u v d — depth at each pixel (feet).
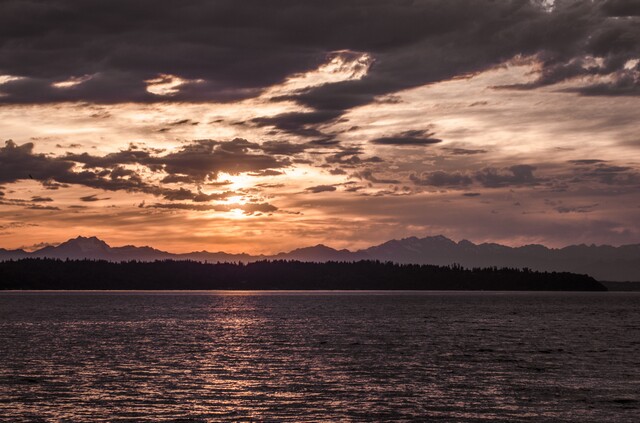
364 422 154.30
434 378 210.79
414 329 414.62
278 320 504.02
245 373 219.41
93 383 198.90
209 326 435.53
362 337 353.72
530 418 157.89
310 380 206.28
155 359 254.06
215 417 157.99
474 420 156.04
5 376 210.79
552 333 387.14
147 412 162.09
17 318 510.58
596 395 183.52
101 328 412.16
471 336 363.15
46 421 153.79
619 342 329.52
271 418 157.38
